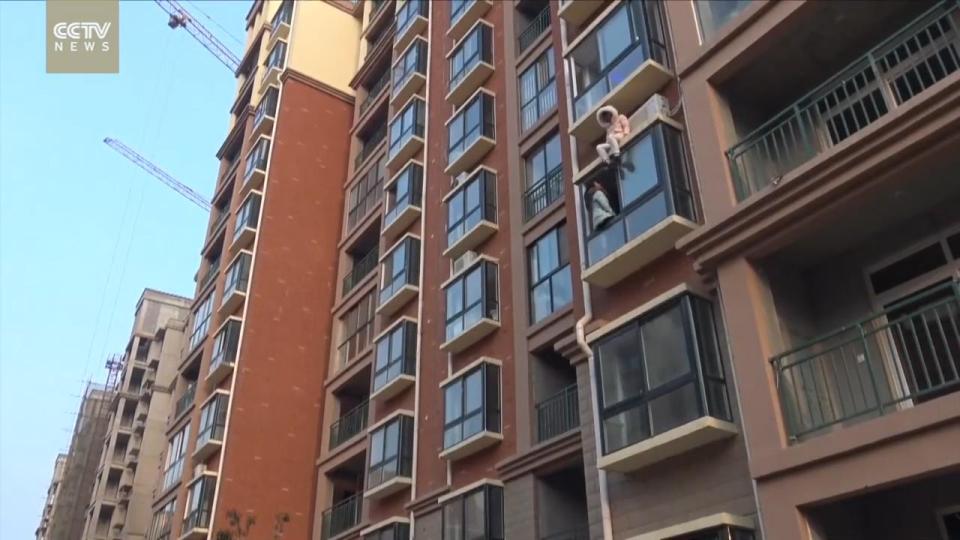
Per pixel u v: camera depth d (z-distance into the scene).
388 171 30.73
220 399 29.22
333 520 26.73
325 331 31.98
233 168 42.09
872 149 10.62
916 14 12.61
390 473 22.28
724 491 11.76
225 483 27.30
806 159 13.30
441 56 29.45
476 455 19.31
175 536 28.38
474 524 17.73
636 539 12.20
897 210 11.36
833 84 13.41
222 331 31.48
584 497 17.55
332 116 37.72
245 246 34.00
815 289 12.70
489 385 19.30
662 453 12.63
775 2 13.06
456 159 24.45
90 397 68.00
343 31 40.97
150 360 62.09
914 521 10.49
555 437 16.75
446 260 24.02
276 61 39.91
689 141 14.14
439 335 22.89
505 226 21.73
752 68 13.64
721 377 12.38
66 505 61.53
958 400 9.07
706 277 13.00
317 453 29.23
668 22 16.44
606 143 15.80
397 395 24.02
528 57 23.73
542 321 18.88
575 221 17.12
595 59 17.89
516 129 22.91
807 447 10.39
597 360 14.12
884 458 9.59
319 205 34.84
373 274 29.66
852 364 11.93
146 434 53.94
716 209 12.89
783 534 10.36
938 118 10.02
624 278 15.10
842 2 12.41
